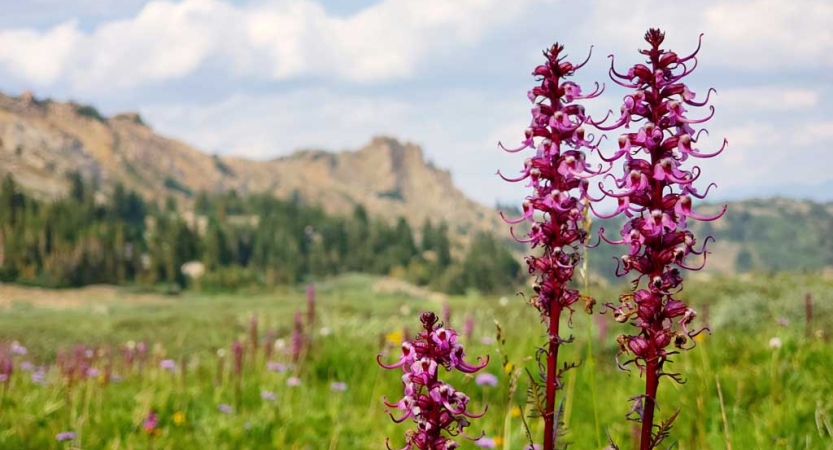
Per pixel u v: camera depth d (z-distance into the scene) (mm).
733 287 22828
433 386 2449
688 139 2518
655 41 2598
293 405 8172
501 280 172125
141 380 9281
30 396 7668
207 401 8055
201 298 140750
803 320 12844
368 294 127125
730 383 7012
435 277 188250
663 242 2547
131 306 104812
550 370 2787
